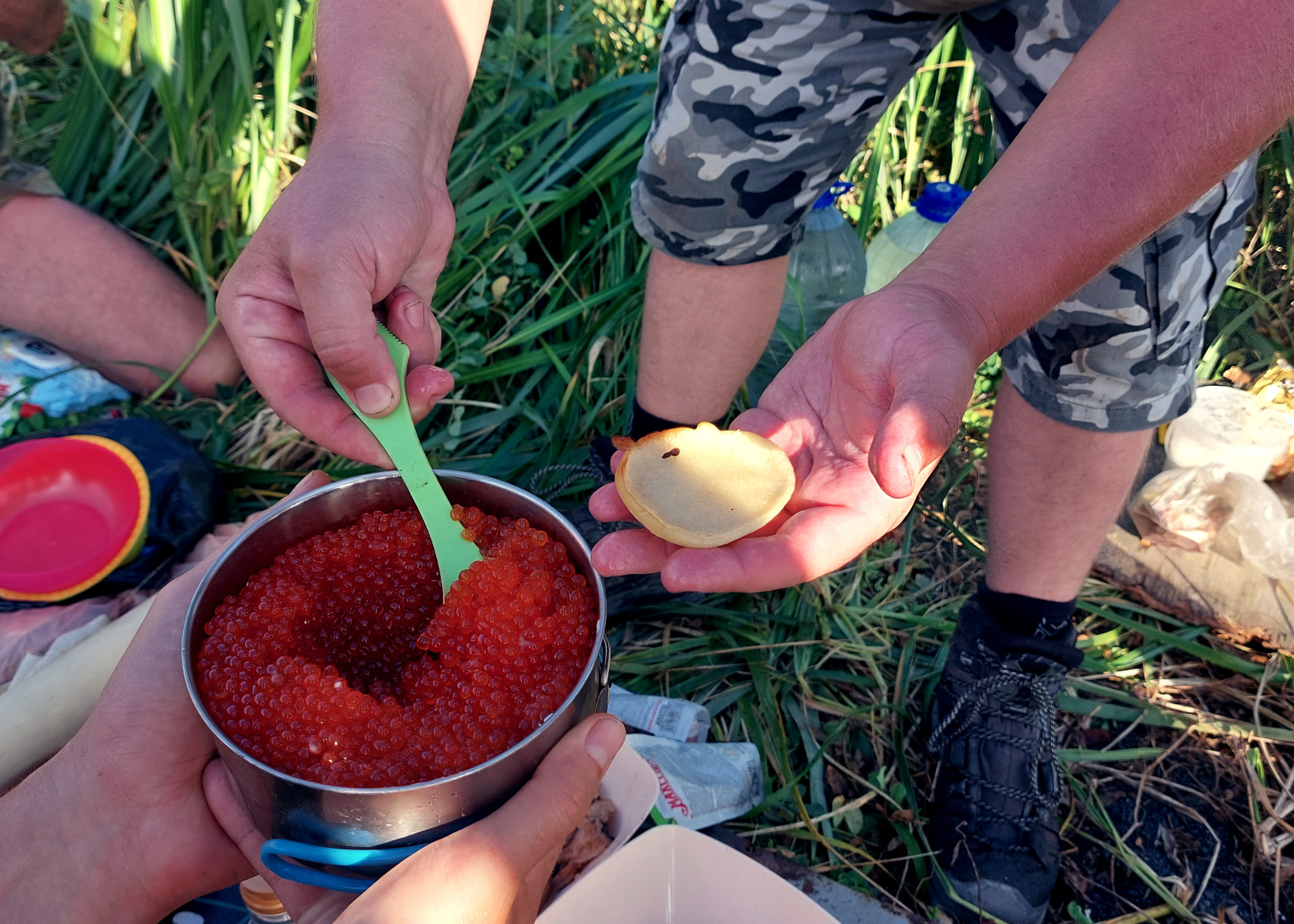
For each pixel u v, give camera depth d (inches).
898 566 77.2
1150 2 33.6
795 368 45.8
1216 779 65.7
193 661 33.8
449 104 49.5
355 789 28.2
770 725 64.6
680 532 38.6
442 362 84.4
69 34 100.4
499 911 30.0
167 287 85.0
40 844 37.1
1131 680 71.2
